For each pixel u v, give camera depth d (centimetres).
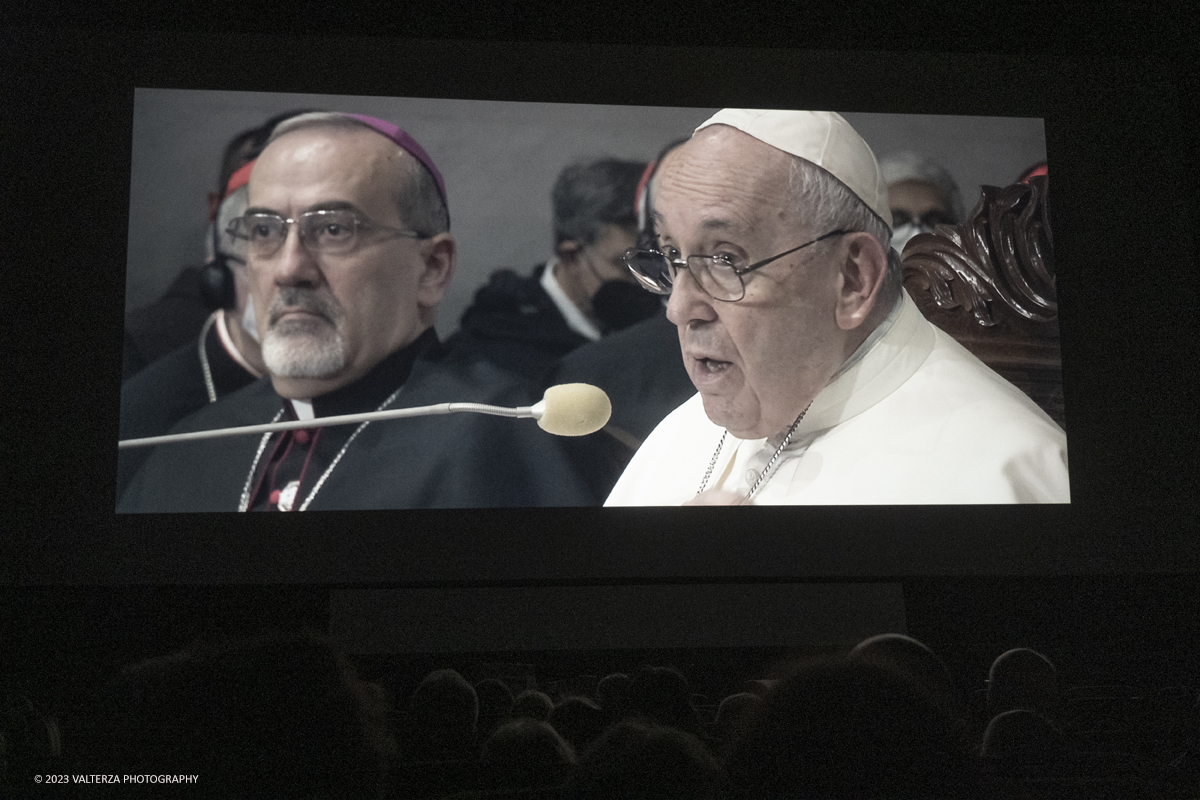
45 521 333
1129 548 350
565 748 165
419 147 346
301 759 149
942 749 140
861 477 334
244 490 338
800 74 353
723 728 195
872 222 338
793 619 339
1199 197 370
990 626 368
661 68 351
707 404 337
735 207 332
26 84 340
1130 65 363
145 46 342
